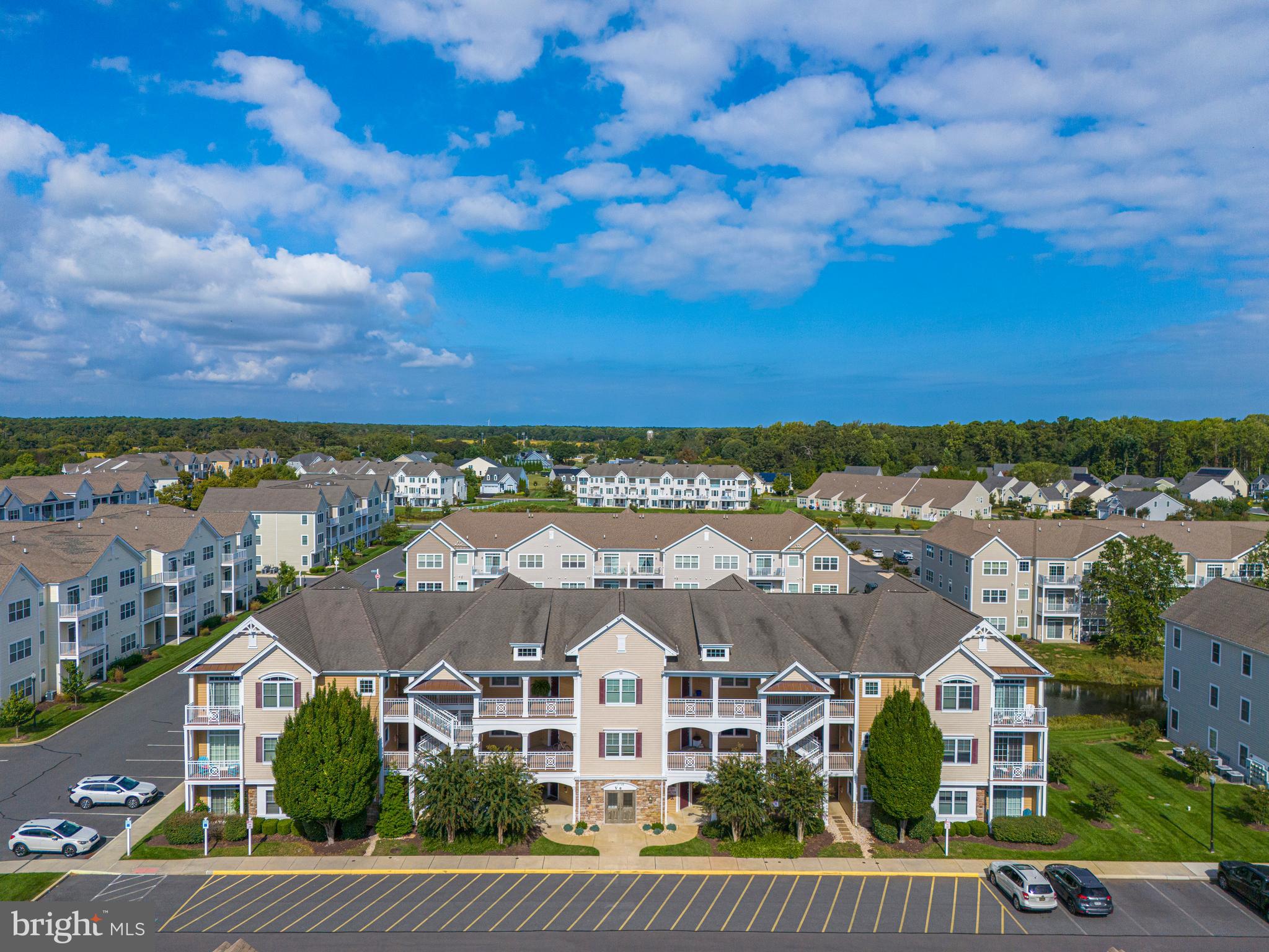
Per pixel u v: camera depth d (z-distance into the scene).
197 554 71.25
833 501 168.38
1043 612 72.94
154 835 35.88
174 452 189.38
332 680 38.09
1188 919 30.36
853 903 31.22
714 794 35.75
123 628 60.84
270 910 30.09
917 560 108.25
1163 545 67.44
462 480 187.25
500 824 34.88
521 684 39.81
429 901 30.97
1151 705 56.72
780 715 39.69
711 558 72.62
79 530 64.50
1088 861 34.91
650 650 37.53
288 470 147.12
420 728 38.28
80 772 42.12
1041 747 37.94
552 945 28.17
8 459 180.50
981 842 36.59
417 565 72.25
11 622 49.38
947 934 29.16
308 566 97.56
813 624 41.53
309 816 34.06
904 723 35.62
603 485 180.00
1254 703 42.53
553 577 72.38
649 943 28.34
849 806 39.50
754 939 28.69
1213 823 35.81
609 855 34.94
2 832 35.69
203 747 37.72
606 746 37.59
